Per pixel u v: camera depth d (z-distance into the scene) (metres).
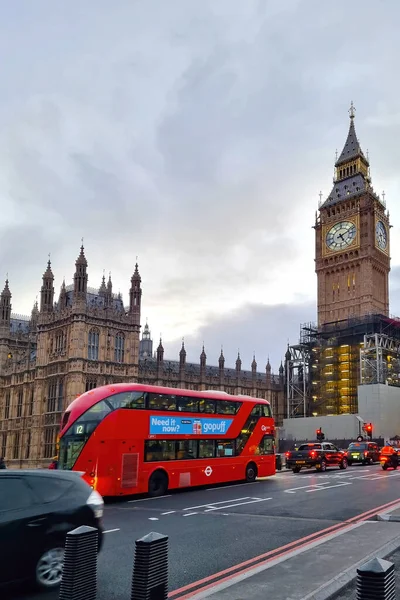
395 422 81.38
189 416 31.25
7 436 82.44
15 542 9.91
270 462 37.06
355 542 13.36
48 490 10.86
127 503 25.41
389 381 87.75
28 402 79.75
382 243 107.62
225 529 16.91
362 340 94.88
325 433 83.19
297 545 14.30
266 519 18.89
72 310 71.75
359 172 110.50
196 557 13.02
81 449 26.25
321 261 109.81
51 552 10.40
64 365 72.44
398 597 9.59
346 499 23.97
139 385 28.88
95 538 8.13
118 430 26.88
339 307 104.88
